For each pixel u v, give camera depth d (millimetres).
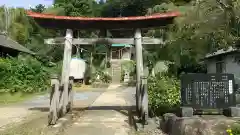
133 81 27266
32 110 11031
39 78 20672
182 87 7230
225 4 6590
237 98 9180
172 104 8453
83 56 31766
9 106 12453
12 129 7434
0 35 26594
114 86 26625
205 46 8523
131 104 12844
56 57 31000
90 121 8422
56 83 7902
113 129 7395
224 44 7738
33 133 6973
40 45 33250
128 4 32500
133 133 6969
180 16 8016
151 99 8805
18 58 22359
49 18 8766
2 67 17375
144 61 17516
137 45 9070
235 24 6754
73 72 27375
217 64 19250
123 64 32000
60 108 8711
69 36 9117
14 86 17219
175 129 6426
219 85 7152
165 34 10156
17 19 38688
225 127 5695
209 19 6996
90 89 23625
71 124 7984
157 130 7160
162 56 13922
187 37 8320
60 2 36500
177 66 15430
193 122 6133
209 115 7145
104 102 13836
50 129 7250
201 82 7160
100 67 31938
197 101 7098
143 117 7695
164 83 9227
